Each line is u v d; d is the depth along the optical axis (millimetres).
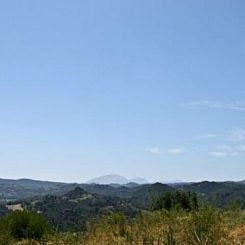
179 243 13508
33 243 21797
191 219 14516
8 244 21812
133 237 15828
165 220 17766
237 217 16922
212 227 13758
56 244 19453
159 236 14852
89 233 18453
